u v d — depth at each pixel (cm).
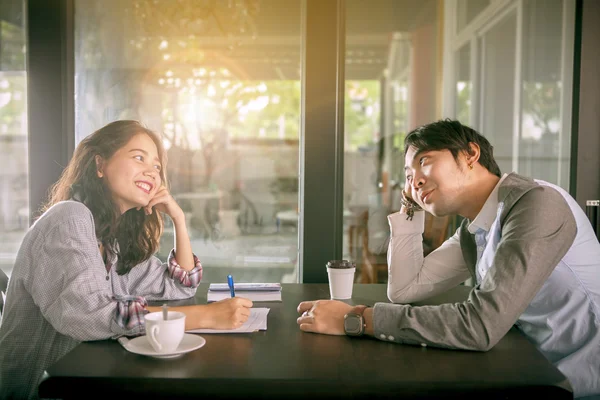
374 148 309
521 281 116
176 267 165
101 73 271
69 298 122
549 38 252
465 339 113
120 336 121
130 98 296
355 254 288
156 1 297
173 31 304
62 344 139
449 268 159
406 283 159
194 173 334
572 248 132
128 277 162
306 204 219
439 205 141
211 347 116
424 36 305
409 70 310
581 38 220
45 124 218
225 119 329
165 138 314
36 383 138
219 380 97
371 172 303
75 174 153
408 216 161
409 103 314
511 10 270
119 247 160
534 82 257
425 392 95
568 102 245
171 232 291
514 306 115
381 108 314
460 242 156
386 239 288
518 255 118
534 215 121
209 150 332
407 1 301
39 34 216
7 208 457
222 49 315
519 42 262
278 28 316
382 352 113
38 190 219
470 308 116
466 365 105
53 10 215
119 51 284
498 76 282
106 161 152
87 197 151
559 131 254
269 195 346
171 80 311
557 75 253
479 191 139
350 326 123
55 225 131
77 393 97
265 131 337
